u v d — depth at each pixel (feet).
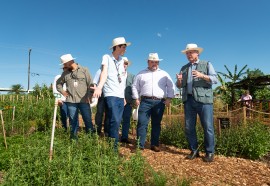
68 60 19.60
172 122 30.58
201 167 17.51
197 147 19.79
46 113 33.99
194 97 18.88
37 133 25.23
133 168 13.96
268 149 24.40
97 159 15.26
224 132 24.56
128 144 23.98
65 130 23.85
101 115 25.45
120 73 18.38
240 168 17.74
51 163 13.53
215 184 14.66
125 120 24.63
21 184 12.14
